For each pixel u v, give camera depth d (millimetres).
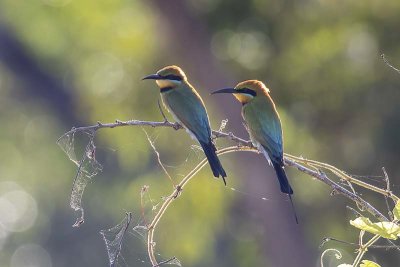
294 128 15914
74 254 21234
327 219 16297
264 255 17594
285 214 17047
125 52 17203
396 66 15273
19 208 22453
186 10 16422
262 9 15891
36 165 22875
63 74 22500
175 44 16719
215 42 16516
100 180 18828
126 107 16906
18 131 23266
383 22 15500
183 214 16719
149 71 16953
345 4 15648
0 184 22547
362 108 15516
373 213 7234
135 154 16500
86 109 19703
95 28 17953
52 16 18828
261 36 16016
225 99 16516
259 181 16922
